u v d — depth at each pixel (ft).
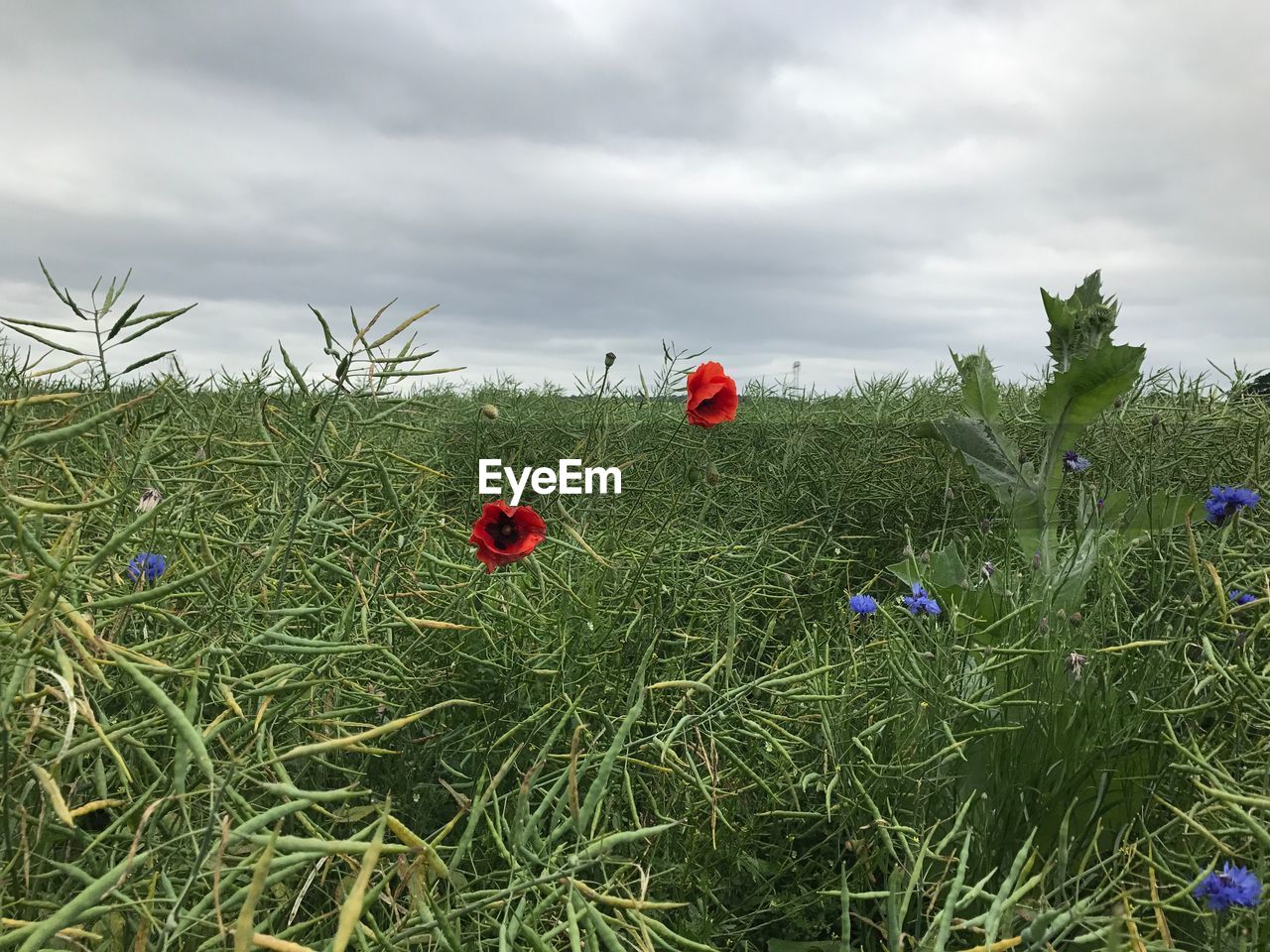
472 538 6.56
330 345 4.66
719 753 6.44
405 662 6.32
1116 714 6.19
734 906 6.04
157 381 8.80
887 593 12.17
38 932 2.52
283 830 4.59
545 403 18.99
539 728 6.07
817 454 14.98
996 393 11.06
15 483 4.66
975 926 3.99
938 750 6.37
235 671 5.11
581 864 3.66
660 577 7.65
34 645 3.13
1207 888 4.06
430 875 4.15
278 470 7.00
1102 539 8.93
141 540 5.08
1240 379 13.14
